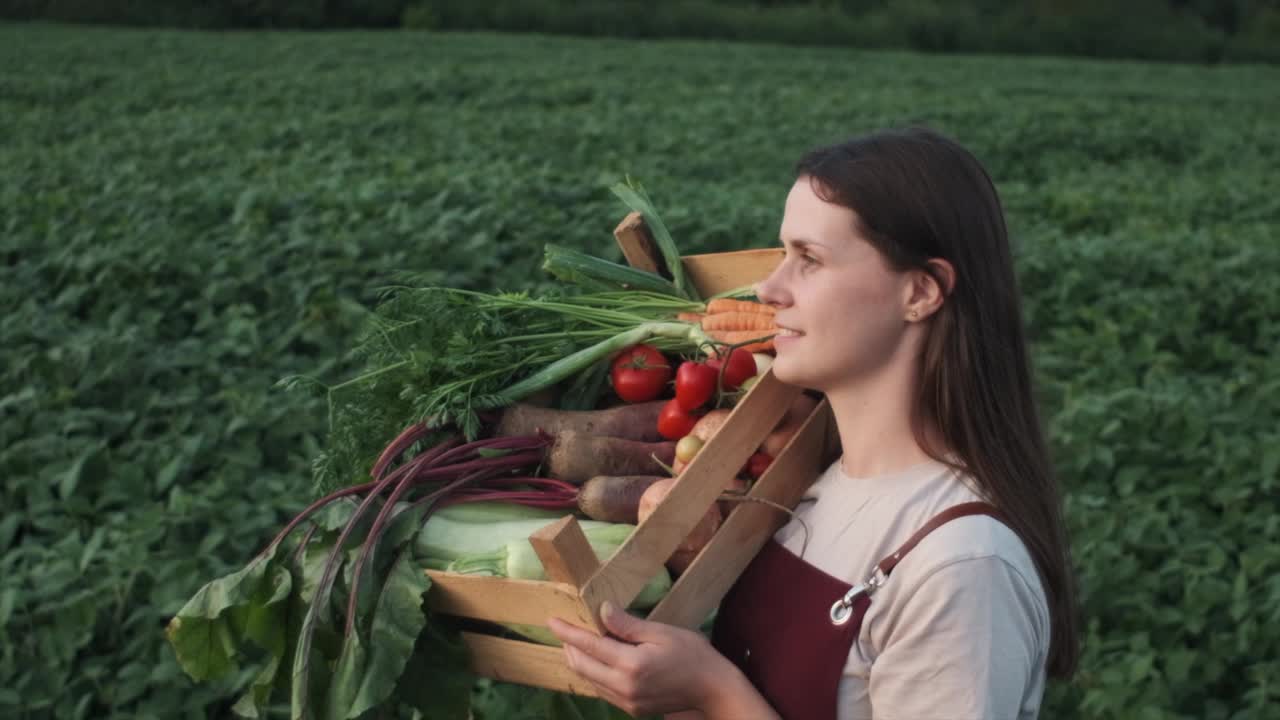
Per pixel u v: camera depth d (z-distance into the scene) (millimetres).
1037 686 1578
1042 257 8883
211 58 29922
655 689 1597
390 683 1672
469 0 52562
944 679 1473
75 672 4059
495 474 1971
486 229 8594
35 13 46375
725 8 55688
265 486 5094
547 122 18000
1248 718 3828
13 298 7629
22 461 5234
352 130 16609
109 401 6086
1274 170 17359
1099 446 5406
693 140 16125
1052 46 54219
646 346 2215
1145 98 29984
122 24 47312
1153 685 3826
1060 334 7398
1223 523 5098
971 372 1595
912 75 32969
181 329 7344
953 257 1573
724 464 1779
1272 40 59094
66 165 12711
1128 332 7539
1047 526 1624
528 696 3211
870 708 1610
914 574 1524
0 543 4723
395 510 1831
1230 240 10102
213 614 1744
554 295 2332
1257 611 4207
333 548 1788
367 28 52406
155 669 3848
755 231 9164
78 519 4941
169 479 5051
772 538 1820
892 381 1643
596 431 2088
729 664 1634
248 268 7684
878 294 1591
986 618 1478
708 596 1749
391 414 2088
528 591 1652
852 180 1567
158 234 8445
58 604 4117
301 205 9875
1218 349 7410
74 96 21438
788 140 16984
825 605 1633
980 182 1622
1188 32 56438
